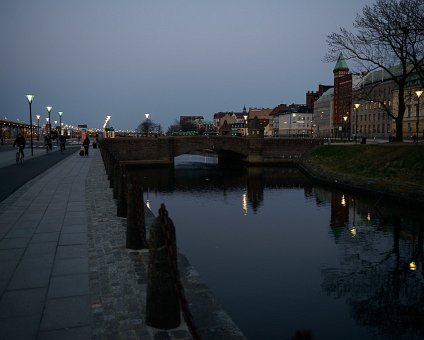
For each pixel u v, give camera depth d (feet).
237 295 46.70
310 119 510.99
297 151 260.62
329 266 58.23
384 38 135.03
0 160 123.95
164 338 18.47
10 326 19.16
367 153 144.05
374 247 68.39
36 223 41.06
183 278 28.17
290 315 41.45
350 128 369.50
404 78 142.82
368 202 110.22
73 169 101.14
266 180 176.96
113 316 20.48
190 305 23.67
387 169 120.47
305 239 74.08
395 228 80.48
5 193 60.39
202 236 76.64
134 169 218.38
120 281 25.39
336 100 399.65
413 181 103.14
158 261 19.27
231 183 168.25
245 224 88.12
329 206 108.88
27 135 395.96
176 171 216.95
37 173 89.71
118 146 220.02
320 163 176.24
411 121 271.90
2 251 31.32
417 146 126.72
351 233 77.77
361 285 50.39
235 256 62.90
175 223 89.45
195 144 241.14
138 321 20.04
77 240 34.88
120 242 34.50
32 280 25.23
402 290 48.83
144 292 23.67
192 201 123.44
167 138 230.27
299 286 49.85
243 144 252.21
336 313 42.39
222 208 110.52
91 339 18.12
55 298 22.57
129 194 32.91
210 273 54.49
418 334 38.81
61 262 28.91
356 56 145.48
